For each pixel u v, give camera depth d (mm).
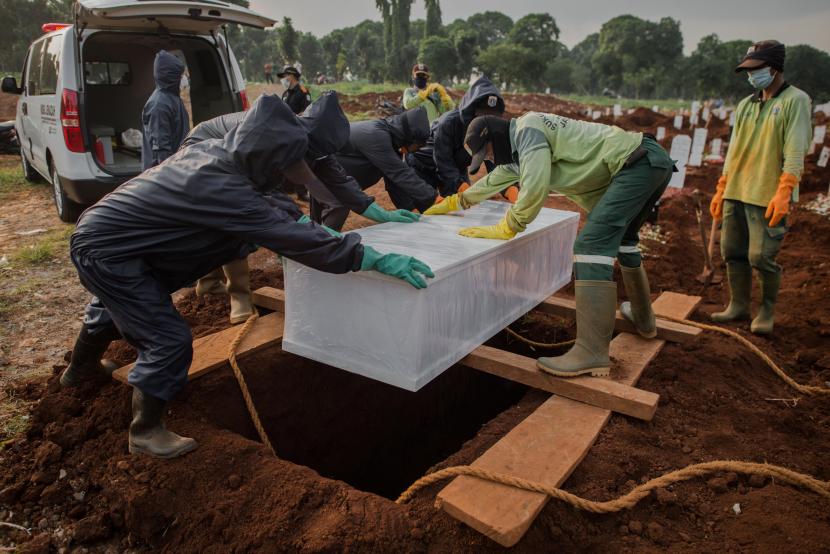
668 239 6762
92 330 2863
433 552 2143
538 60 71938
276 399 3406
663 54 105000
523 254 3627
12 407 3111
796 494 2420
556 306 4277
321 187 3061
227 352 3289
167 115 4090
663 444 2770
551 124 3035
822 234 7105
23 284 4629
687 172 10469
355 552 2152
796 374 3758
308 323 3088
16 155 11352
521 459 2457
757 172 3977
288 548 2211
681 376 3406
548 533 2197
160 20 5555
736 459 2717
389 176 4234
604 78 105500
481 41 117750
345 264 2479
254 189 2396
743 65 3832
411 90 7297
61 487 2613
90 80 7965
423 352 2742
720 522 2303
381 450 4172
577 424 2768
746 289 4418
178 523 2402
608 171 3037
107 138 6812
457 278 2867
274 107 2311
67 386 3098
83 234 2363
